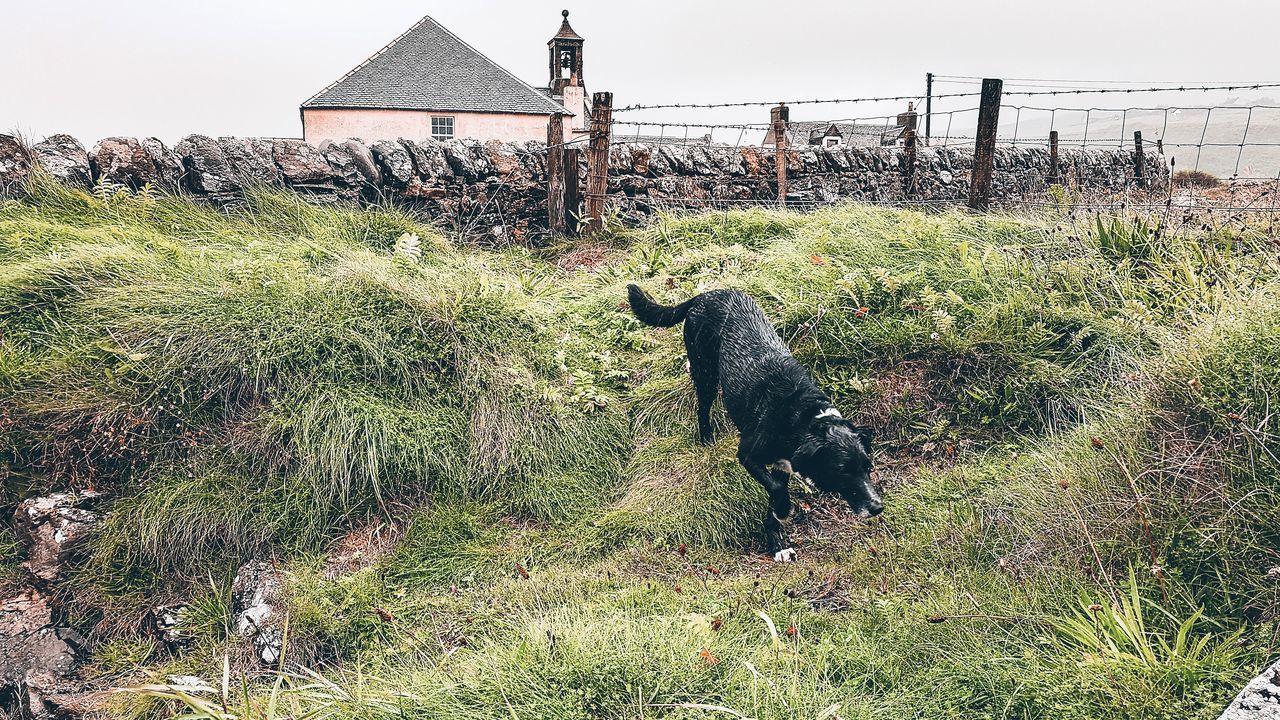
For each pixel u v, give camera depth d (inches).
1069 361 204.8
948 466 188.9
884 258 250.1
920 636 131.6
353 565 179.9
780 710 111.0
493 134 1467.8
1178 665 108.5
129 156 295.0
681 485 190.5
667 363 233.0
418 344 218.5
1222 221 250.1
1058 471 156.9
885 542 165.8
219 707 129.3
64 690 166.1
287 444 195.9
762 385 178.7
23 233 246.1
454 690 121.6
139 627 175.5
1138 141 635.5
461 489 197.0
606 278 296.0
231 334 208.5
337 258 262.2
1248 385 138.2
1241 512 127.0
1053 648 123.9
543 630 131.7
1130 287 216.7
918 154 470.6
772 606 147.7
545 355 230.7
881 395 204.1
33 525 184.2
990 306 220.4
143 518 184.4
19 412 195.8
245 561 184.1
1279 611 116.3
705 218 331.9
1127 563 132.4
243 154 313.0
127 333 212.5
